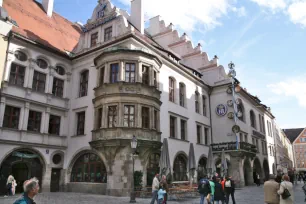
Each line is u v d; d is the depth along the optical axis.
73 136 24.56
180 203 15.52
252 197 19.66
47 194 20.64
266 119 51.91
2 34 21.14
